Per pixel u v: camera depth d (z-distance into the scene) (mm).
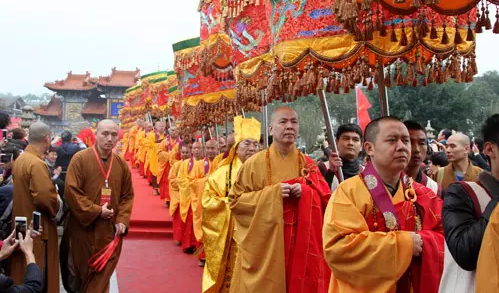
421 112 16844
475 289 2316
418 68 3887
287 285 4000
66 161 9531
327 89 4059
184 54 8383
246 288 4113
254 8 5008
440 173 5199
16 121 30953
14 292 3168
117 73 55219
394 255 2725
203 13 6996
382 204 2930
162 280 7086
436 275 2752
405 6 3473
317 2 3789
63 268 5773
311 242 3998
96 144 5703
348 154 4926
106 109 56500
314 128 19109
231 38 5359
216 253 5641
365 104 6059
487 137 2447
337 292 3113
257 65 4824
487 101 19875
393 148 2941
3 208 5105
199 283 6965
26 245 3582
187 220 8812
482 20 3385
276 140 4348
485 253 2221
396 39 3584
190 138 9984
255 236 4074
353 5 3031
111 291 6516
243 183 4355
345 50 3740
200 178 8555
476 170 5074
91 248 5500
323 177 4480
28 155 5199
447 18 3898
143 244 9594
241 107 6352
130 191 5895
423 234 2830
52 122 62031
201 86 8109
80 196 5441
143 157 19547
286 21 3893
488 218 2301
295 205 4102
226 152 7055
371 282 2766
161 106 15227
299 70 3969
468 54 4020
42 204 5047
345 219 2920
